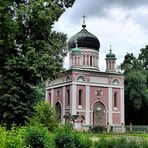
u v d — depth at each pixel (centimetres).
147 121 7181
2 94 3084
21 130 1293
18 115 3041
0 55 3066
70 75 6338
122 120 6619
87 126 5953
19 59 3055
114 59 7038
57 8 3284
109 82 6625
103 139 1725
